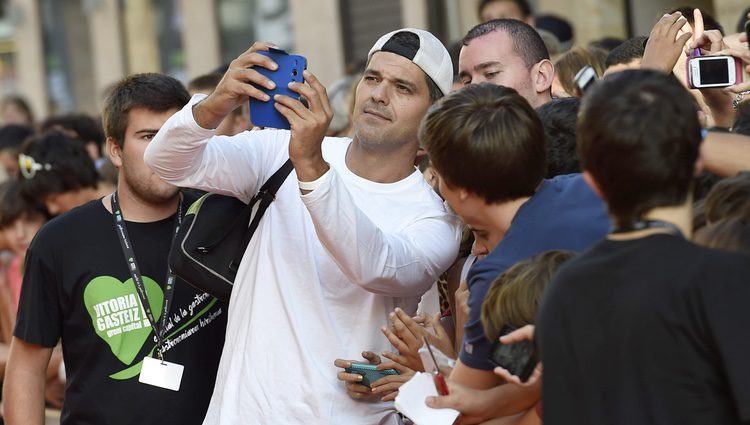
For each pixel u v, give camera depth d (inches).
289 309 240.7
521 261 187.8
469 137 198.4
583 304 160.6
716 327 151.2
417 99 251.1
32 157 390.0
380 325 243.4
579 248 192.5
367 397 239.0
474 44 295.7
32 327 269.4
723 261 154.7
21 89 999.0
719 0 497.7
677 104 159.5
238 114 373.7
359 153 255.0
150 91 270.7
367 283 231.0
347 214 224.2
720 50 244.5
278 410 237.5
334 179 223.9
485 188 200.8
